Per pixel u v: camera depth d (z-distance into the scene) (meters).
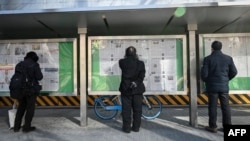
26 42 6.66
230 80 6.30
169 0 8.10
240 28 7.55
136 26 6.96
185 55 6.41
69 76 6.65
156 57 6.51
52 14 5.47
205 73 5.69
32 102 5.99
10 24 6.36
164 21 6.30
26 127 5.96
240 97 9.66
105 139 5.40
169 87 6.50
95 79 6.60
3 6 8.30
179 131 5.91
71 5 8.23
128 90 5.81
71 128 6.30
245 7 5.21
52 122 6.98
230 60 5.73
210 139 5.32
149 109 7.26
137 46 6.54
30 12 5.33
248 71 6.40
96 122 6.91
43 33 7.78
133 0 8.20
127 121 5.86
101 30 7.49
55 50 6.66
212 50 6.00
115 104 7.33
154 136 5.56
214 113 5.75
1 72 6.71
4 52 6.71
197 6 5.14
